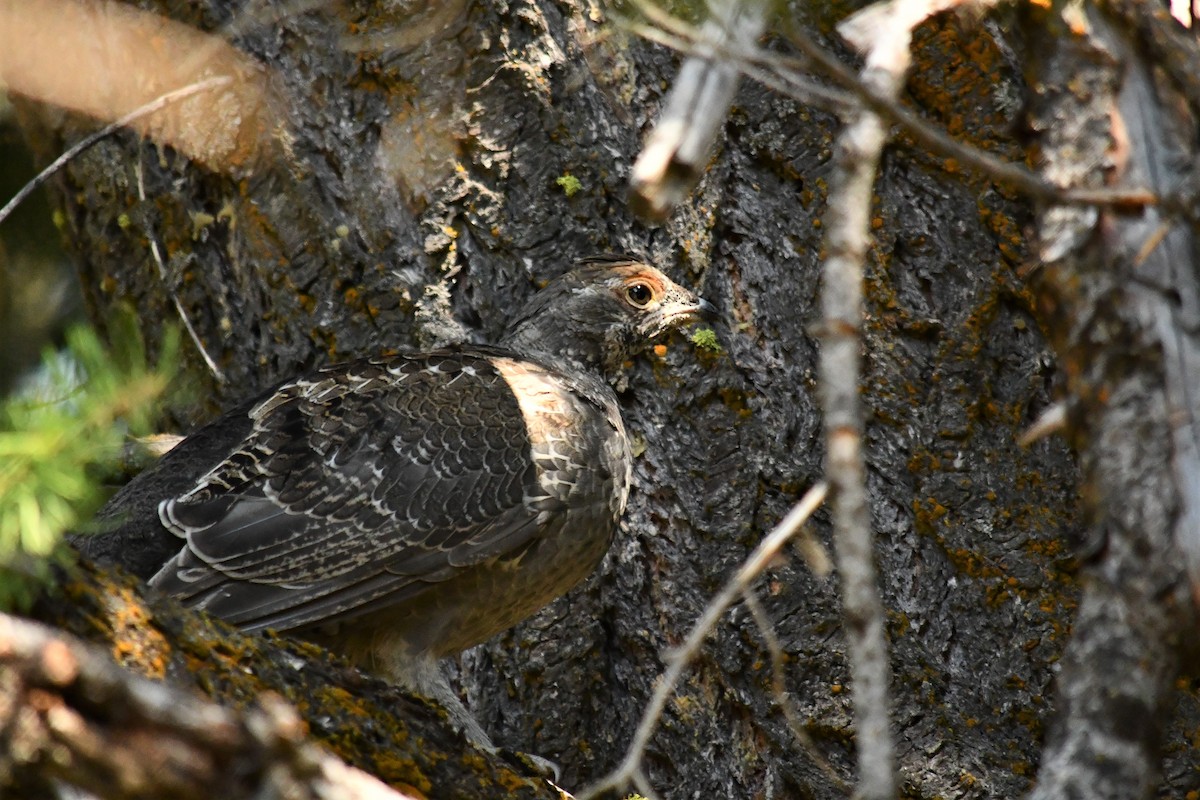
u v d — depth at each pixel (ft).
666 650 30.25
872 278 30.30
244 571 27.76
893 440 30.01
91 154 34.99
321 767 15.56
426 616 29.12
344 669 23.80
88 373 15.76
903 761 28.63
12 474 15.44
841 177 15.72
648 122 32.55
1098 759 16.78
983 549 29.37
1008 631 29.14
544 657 30.60
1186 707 28.19
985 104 30.12
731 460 30.60
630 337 31.50
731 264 31.94
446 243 32.01
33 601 19.60
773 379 30.96
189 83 32.89
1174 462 17.20
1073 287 18.30
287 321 32.60
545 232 31.96
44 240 38.17
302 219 32.35
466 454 29.17
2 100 37.32
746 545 30.07
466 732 27.25
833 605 29.32
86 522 16.99
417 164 32.01
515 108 31.89
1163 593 16.92
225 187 33.35
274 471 28.63
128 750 14.97
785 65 17.06
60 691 14.90
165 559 28.09
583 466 29.63
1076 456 29.40
